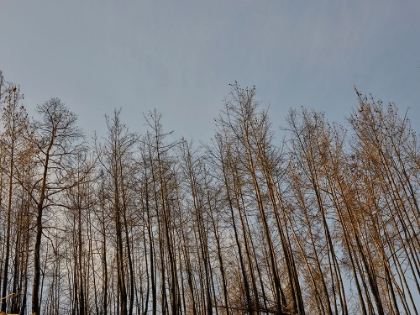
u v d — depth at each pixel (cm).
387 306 1630
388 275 1402
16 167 1404
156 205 1584
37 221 1276
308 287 1678
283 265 1825
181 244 1822
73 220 1809
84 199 1703
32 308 1122
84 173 1588
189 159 1842
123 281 1362
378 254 1449
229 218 1688
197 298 1984
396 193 1346
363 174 1431
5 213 1501
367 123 1459
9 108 1474
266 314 1433
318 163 1460
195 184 1794
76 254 1808
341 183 1412
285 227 1477
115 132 1652
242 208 1656
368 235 1433
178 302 1630
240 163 1548
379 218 1402
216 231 1764
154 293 1421
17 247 1539
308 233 1479
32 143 1399
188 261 1741
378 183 1411
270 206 1602
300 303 1261
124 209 1514
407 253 1352
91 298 2183
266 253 1792
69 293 2244
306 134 1524
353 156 1468
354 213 1384
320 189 1428
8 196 1482
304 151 1505
